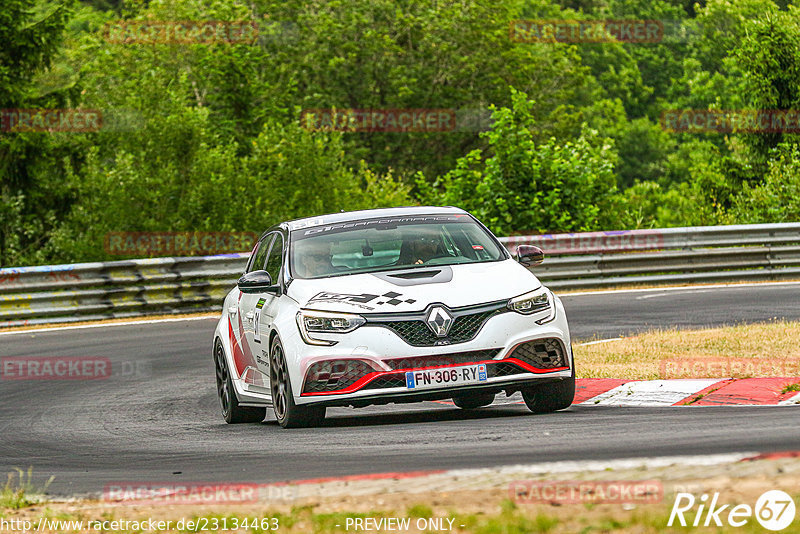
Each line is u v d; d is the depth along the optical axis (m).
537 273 83.69
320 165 117.06
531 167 108.19
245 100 175.38
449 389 30.64
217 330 40.00
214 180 109.81
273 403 33.72
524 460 24.12
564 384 32.50
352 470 24.72
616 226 112.75
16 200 121.69
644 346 46.81
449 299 31.39
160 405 42.78
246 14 198.88
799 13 148.75
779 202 126.06
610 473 21.36
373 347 30.72
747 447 23.56
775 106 145.50
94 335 67.75
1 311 73.56
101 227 110.44
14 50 128.25
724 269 88.38
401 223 36.19
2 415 42.19
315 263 34.59
